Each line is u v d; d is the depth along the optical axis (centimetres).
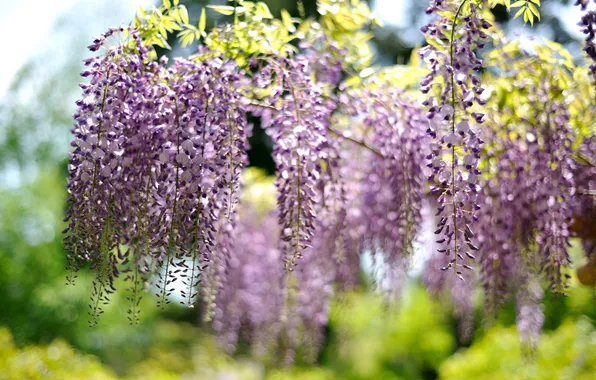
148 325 947
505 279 270
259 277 395
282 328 385
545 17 637
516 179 255
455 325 827
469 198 198
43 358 458
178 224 212
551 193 247
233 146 225
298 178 229
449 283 341
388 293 313
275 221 395
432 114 199
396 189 280
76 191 217
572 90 259
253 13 271
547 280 256
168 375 760
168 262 212
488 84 259
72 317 900
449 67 198
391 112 275
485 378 468
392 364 814
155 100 221
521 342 321
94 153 212
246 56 249
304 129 234
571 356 439
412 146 272
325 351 848
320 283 328
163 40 237
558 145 250
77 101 215
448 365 514
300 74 246
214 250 245
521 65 259
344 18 285
